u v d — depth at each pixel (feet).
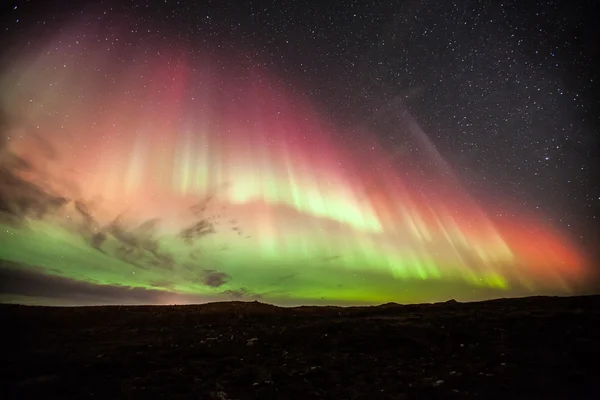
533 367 30.12
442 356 33.58
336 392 26.45
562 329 38.09
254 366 31.12
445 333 38.81
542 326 39.09
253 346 36.60
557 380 27.53
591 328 38.24
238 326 45.73
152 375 28.58
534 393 25.70
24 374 28.58
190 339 39.34
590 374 28.45
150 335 41.57
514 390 26.16
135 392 25.54
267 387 26.81
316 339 38.06
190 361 32.32
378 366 31.48
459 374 28.91
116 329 44.42
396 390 26.68
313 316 50.65
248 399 25.32
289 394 25.99
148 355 33.30
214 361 32.37
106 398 24.81
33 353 33.22
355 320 45.65
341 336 38.75
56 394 25.21
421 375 29.43
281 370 30.14
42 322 47.16
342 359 33.09
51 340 38.91
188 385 26.99
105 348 35.78
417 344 36.52
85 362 31.01
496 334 38.19
